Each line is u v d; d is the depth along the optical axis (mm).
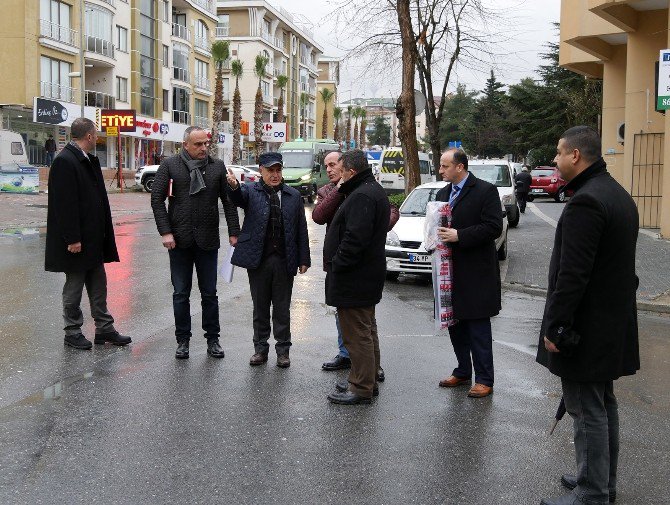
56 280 10781
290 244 6496
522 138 56469
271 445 4656
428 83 18359
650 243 15312
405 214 12531
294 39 85250
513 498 3951
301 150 33688
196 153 6691
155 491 3951
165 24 52219
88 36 41719
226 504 3812
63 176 6645
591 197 3549
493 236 5621
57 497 3857
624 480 4242
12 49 36312
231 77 72562
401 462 4422
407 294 10695
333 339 7645
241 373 6289
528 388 6043
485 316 5715
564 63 23828
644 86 18719
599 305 3635
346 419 5191
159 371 6281
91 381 5941
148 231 18578
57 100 37875
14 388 5707
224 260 6812
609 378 3645
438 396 5793
